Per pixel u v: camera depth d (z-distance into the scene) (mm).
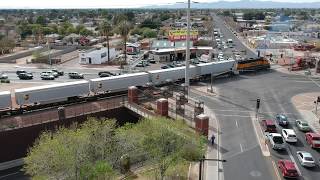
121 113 64500
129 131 44531
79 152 38562
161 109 58312
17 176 48188
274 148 51438
